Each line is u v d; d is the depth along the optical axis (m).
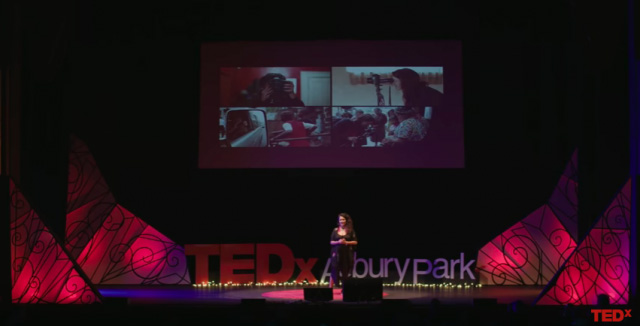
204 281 12.04
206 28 12.05
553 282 9.05
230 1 12.01
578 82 11.89
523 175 12.07
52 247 9.35
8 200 9.32
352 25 12.00
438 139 11.87
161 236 12.16
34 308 8.46
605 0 10.92
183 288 11.50
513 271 12.05
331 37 12.02
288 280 12.03
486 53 12.03
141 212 12.16
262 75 12.00
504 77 12.02
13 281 9.30
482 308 6.57
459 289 11.42
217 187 12.13
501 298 10.06
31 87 11.69
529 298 10.06
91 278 12.03
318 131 11.95
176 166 12.16
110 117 12.10
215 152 11.96
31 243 9.35
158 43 12.06
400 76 11.95
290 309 6.89
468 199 12.09
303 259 12.09
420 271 12.02
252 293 10.66
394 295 10.49
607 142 11.74
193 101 12.09
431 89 11.93
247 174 12.09
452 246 12.09
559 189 12.05
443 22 11.99
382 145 11.89
